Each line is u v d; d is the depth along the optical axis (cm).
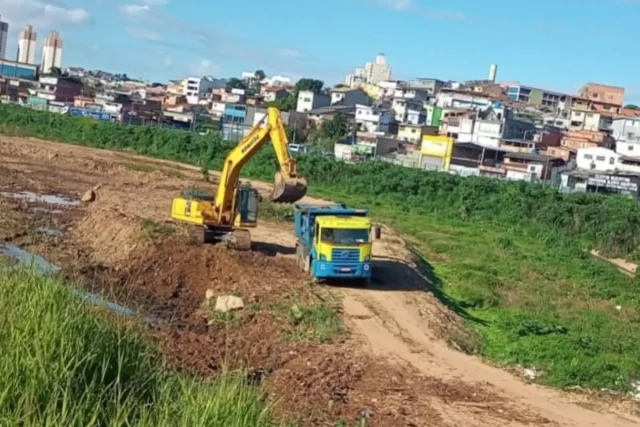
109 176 5909
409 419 1697
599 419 1902
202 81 19675
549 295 3428
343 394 1809
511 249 4494
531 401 1969
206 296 2642
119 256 3073
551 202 5962
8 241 3123
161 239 3123
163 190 5278
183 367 1579
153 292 2722
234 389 946
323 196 6181
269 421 990
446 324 2592
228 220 3166
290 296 2569
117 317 1141
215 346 2077
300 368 1964
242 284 2677
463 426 1714
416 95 16638
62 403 840
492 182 6600
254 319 2388
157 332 1969
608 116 14438
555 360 2306
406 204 6312
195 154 8181
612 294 3647
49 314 975
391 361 2136
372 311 2558
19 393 830
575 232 5553
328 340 2242
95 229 3425
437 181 6656
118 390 920
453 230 5047
